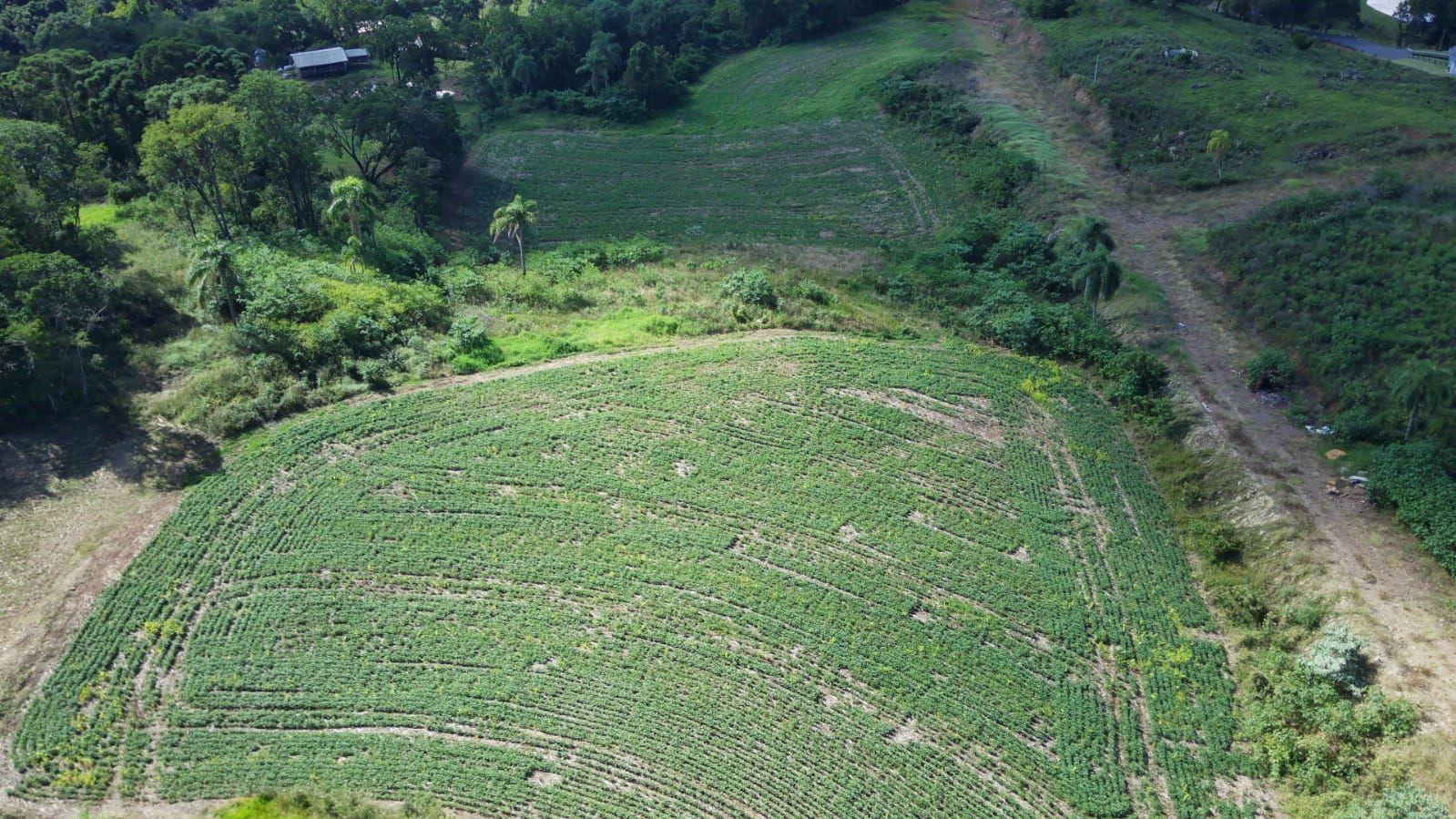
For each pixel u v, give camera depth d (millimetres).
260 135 78500
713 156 111750
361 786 41469
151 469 54531
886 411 63562
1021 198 91438
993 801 42844
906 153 105938
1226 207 84562
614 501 55781
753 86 126562
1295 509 54781
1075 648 49375
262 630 47031
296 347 62562
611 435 60062
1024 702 46750
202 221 82562
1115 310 73938
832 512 56062
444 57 133375
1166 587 52938
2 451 53719
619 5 142875
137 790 40562
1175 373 66875
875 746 44531
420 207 94250
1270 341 68938
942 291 79125
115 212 82250
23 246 64125
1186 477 59531
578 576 51188
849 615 50281
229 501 53031
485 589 50281
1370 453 57812
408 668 46250
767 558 53156
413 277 80750
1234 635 50219
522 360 66375
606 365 66125
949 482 58688
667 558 52656
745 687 46625
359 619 48062
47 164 69438
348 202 76125
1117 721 46375
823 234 94062
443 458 57312
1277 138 90312
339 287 68500
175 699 43938
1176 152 92500
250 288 66125
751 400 63781
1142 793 43375
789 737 44688
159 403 58094
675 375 65438
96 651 45031
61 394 56781
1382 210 74375
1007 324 71812
